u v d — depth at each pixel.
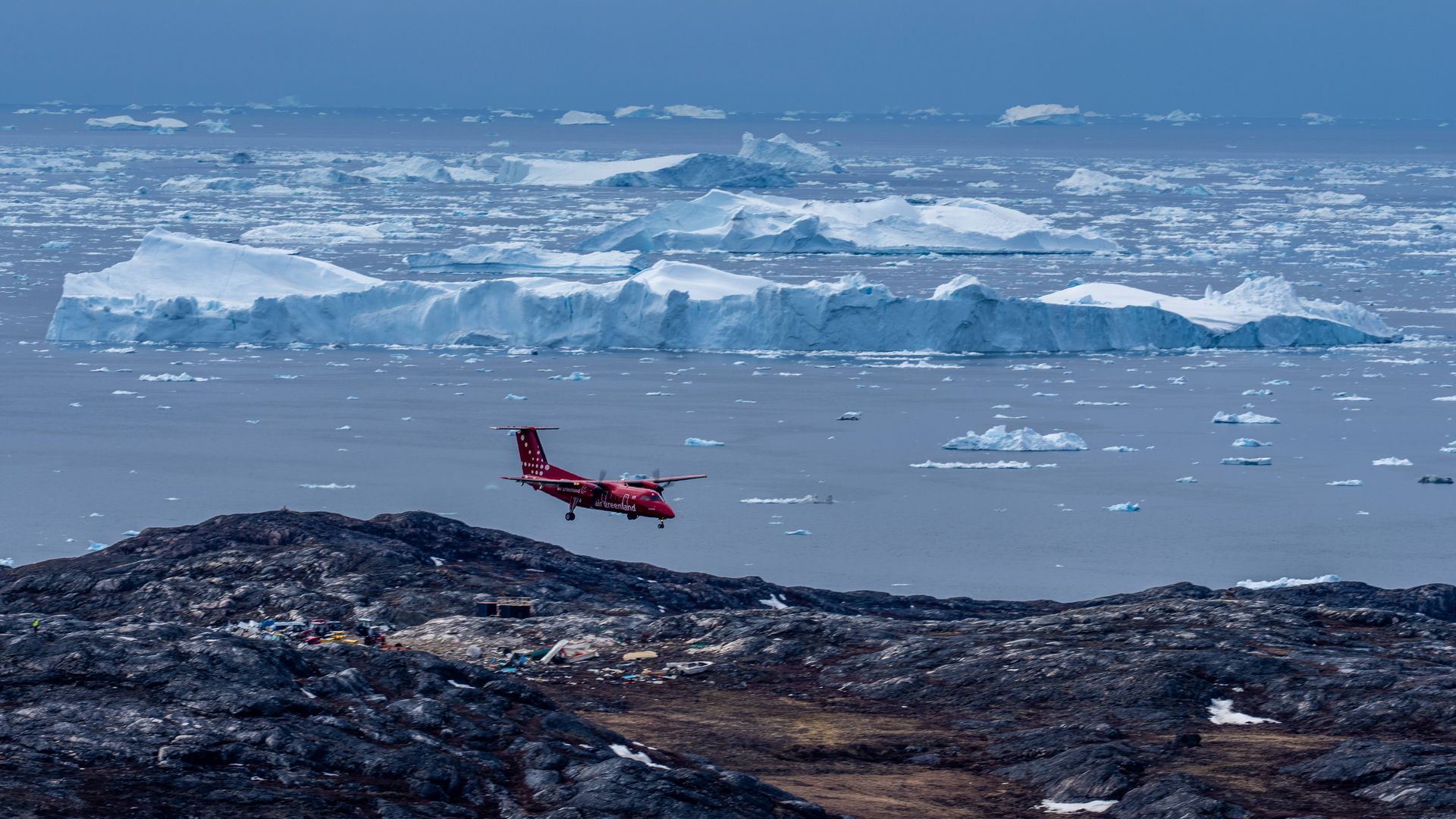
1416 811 185.00
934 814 189.50
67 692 184.88
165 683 187.38
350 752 175.88
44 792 153.25
